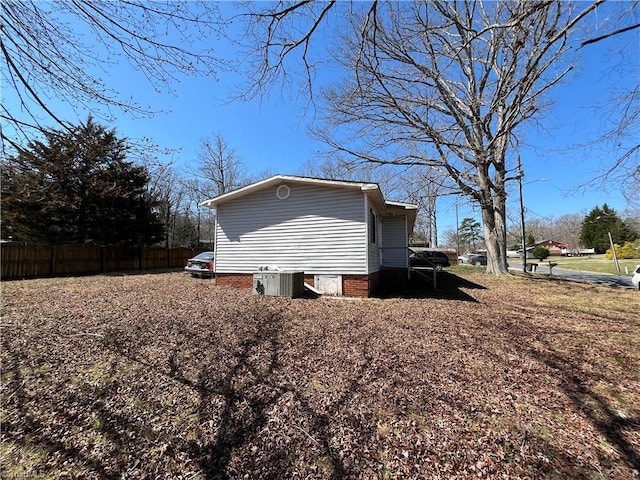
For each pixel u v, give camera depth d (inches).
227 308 269.7
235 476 84.8
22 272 518.3
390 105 514.9
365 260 345.1
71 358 155.8
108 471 86.4
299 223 375.9
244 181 1282.0
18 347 166.9
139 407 116.5
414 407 118.0
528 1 203.9
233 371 146.3
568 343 197.5
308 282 366.9
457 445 96.9
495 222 624.4
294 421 108.8
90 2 112.4
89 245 650.8
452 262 1175.0
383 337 198.1
